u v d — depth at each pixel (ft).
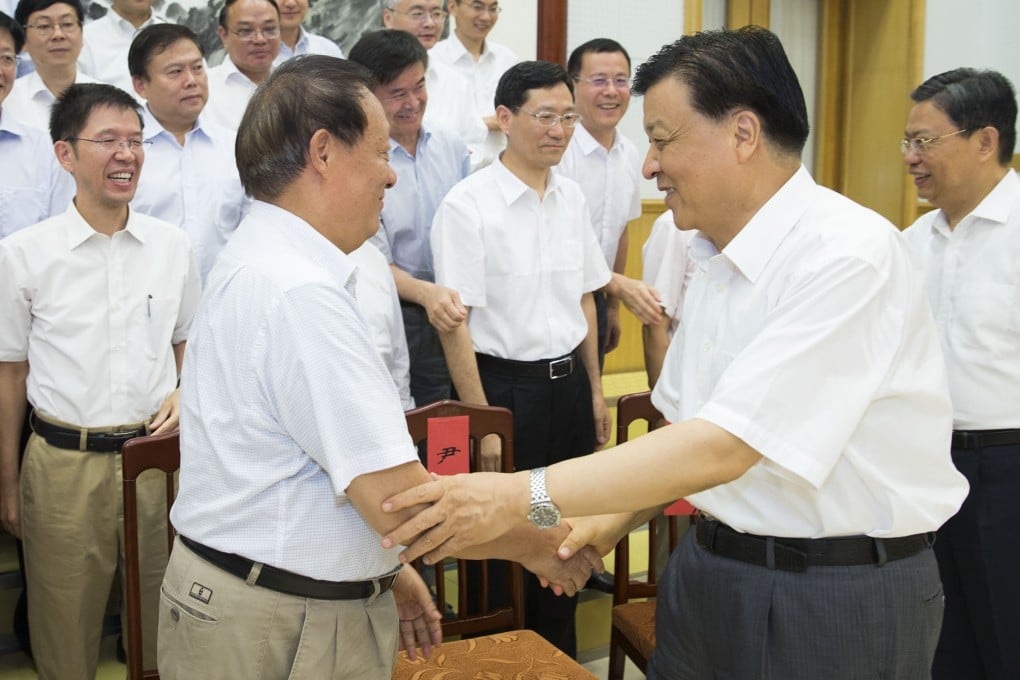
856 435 3.84
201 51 8.30
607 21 13.43
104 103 6.65
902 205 17.72
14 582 8.05
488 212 7.74
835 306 3.59
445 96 10.72
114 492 6.98
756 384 3.58
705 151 3.88
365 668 4.08
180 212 8.34
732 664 4.13
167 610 3.96
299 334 3.51
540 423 7.92
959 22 17.97
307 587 3.78
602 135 10.05
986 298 6.63
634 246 15.58
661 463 3.65
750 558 4.07
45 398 6.85
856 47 18.28
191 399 3.87
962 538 6.85
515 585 6.42
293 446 3.66
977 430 6.71
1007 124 6.59
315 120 3.67
